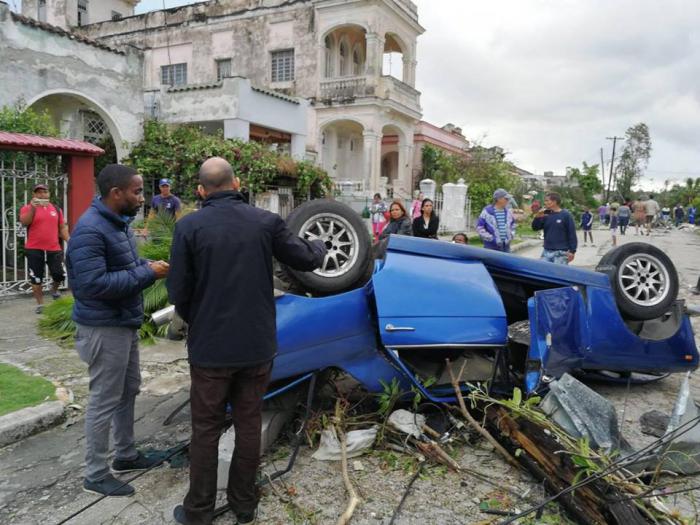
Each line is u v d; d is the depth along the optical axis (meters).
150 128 13.77
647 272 4.55
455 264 3.96
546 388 3.83
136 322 3.14
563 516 2.97
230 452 3.20
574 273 4.25
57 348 5.80
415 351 4.04
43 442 3.80
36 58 11.20
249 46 24.05
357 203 20.22
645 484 3.17
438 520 2.92
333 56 24.03
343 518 2.84
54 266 7.66
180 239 2.71
